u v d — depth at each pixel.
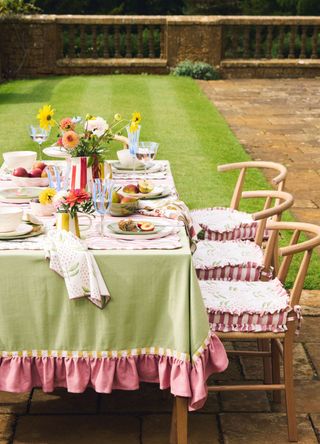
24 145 9.39
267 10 24.38
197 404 3.45
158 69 16.95
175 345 3.45
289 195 4.39
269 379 4.11
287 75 17.12
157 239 3.63
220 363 3.49
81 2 24.50
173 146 9.73
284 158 9.35
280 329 3.62
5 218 3.62
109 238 3.62
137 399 4.00
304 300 5.18
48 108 4.31
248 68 17.02
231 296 3.79
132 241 3.59
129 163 5.07
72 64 16.75
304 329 4.78
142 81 15.35
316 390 4.11
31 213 4.08
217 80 16.56
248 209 7.16
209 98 13.88
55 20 16.50
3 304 3.45
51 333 3.49
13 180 4.62
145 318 3.47
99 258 3.41
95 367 3.50
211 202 7.35
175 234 3.72
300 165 9.00
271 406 3.96
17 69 16.55
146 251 3.46
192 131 10.63
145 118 11.41
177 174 8.39
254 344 4.66
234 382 4.18
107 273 3.42
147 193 4.44
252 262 4.30
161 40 17.09
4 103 12.56
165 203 4.18
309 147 9.95
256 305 3.68
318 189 7.98
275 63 17.02
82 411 3.89
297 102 13.45
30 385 3.54
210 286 3.93
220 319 3.63
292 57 17.48
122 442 3.63
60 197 3.60
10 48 16.45
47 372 3.52
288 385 3.63
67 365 3.50
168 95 13.61
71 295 3.38
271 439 3.67
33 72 16.64
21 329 3.48
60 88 14.18
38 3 23.66
